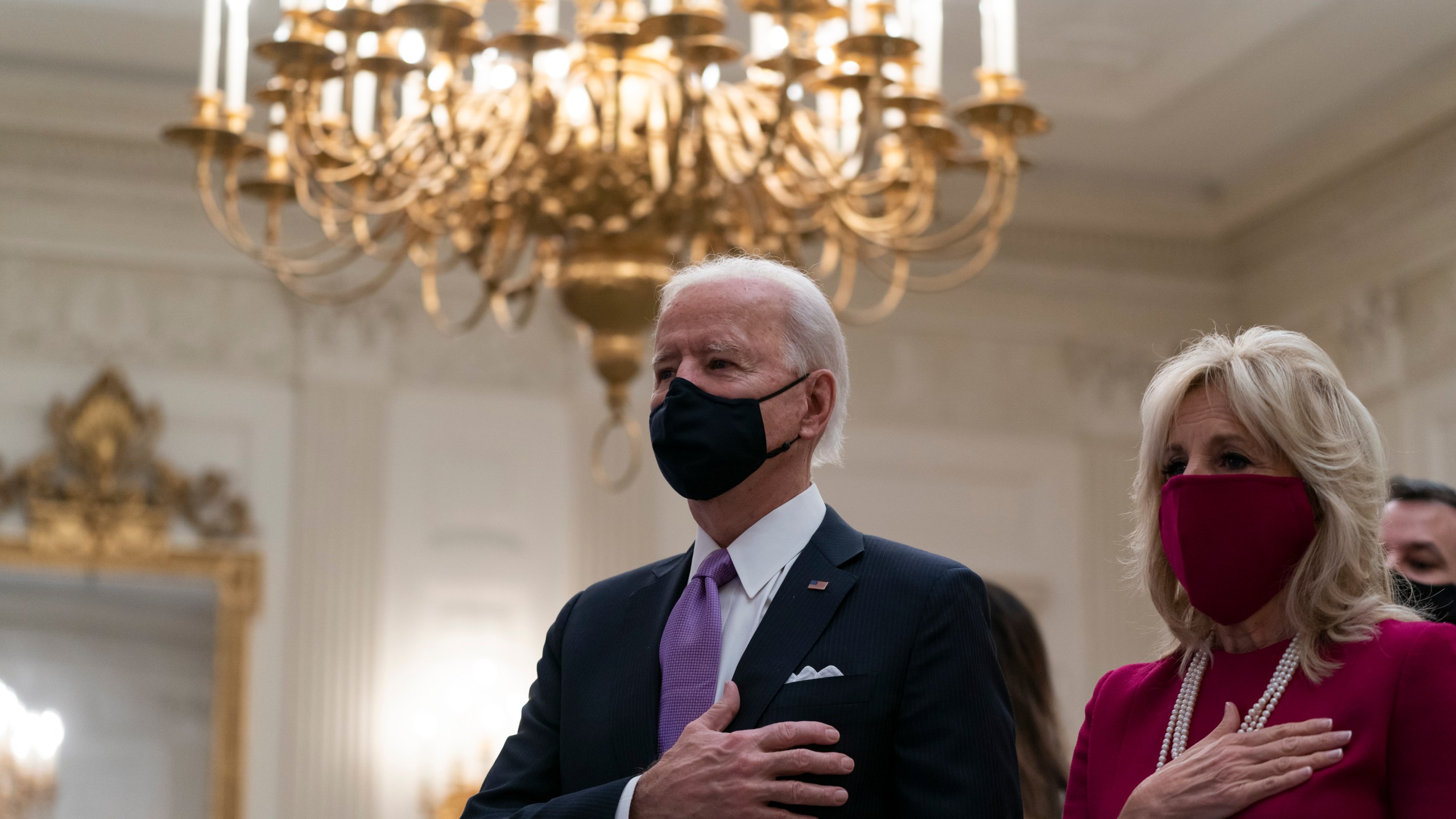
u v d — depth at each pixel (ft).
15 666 24.77
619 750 7.36
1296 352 7.45
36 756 24.49
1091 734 7.92
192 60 25.77
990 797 6.89
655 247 15.42
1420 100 26.94
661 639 7.55
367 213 16.02
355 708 26.22
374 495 27.25
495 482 28.04
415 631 26.96
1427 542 10.37
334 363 27.55
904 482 30.32
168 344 26.86
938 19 16.08
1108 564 30.89
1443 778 6.61
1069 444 31.40
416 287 28.37
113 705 25.13
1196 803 6.80
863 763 6.94
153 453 26.27
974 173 30.12
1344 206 29.68
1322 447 7.20
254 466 26.81
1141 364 32.07
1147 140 29.17
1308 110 27.99
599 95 15.17
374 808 25.98
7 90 25.98
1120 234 32.07
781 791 6.62
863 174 14.49
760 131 15.43
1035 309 31.73
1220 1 24.70
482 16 24.20
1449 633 6.88
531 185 15.19
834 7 13.64
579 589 27.91
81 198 26.89
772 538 7.55
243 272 27.48
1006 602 10.84
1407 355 28.30
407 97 17.66
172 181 27.27
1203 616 7.68
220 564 25.99
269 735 25.85
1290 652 7.16
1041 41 25.70
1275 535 7.13
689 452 7.38
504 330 28.71
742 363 7.52
